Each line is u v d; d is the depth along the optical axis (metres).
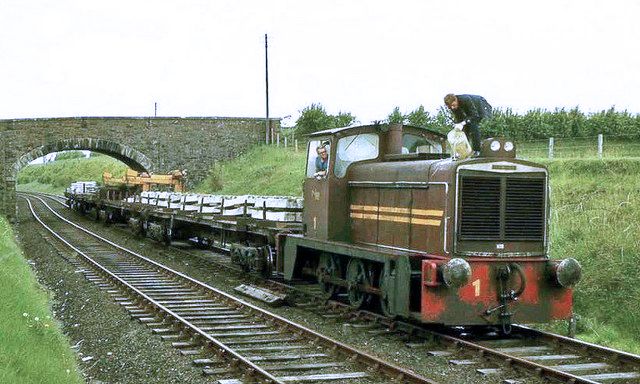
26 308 10.64
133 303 13.19
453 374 8.44
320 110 46.00
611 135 28.69
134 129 43.06
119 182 34.84
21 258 19.14
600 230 15.86
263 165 40.72
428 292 9.58
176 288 15.07
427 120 31.73
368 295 11.60
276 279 16.27
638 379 8.17
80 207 41.88
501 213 9.97
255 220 16.50
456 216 9.77
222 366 8.78
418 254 10.08
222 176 42.09
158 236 24.61
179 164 44.16
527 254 10.10
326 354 9.25
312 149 13.27
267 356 9.15
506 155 10.12
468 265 9.31
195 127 44.34
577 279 9.78
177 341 10.18
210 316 11.90
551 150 23.36
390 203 11.20
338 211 12.36
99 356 9.77
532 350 9.60
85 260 19.66
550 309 10.08
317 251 13.41
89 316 12.43
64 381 7.80
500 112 31.69
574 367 8.66
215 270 18.39
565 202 18.08
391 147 12.03
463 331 10.77
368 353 9.37
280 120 46.19
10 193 39.50
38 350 8.48
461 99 10.91
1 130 39.59
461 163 9.78
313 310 12.63
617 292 13.97
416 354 9.44
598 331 12.90
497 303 9.82
